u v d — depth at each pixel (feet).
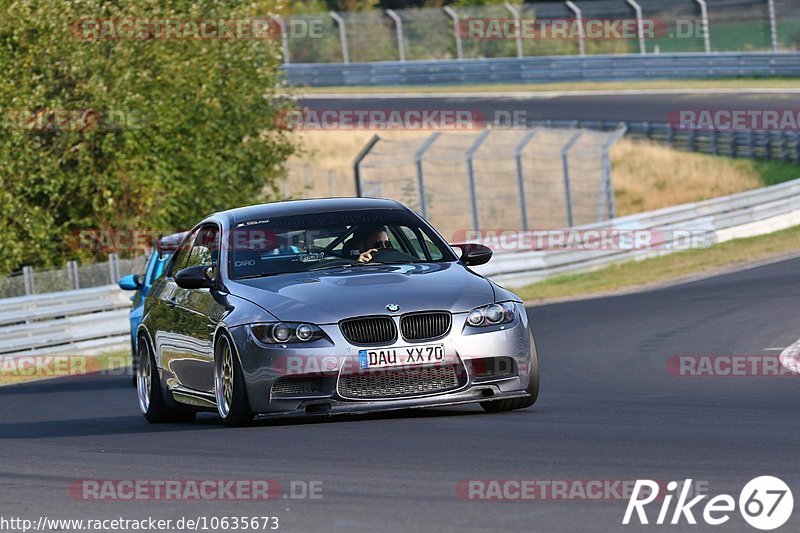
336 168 410.11
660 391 102.89
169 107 250.57
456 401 81.00
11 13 239.09
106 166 253.44
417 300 81.66
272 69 276.21
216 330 85.05
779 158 398.83
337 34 552.82
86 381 159.63
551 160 375.04
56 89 248.11
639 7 504.02
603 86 496.23
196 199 260.62
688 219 272.92
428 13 552.82
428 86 524.93
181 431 87.04
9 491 64.13
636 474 58.13
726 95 454.40
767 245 264.72
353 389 80.23
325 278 85.35
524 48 545.03
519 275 239.30
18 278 201.26
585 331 160.97
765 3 495.00
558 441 70.18
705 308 174.50
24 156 240.12
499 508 52.08
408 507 53.21
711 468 59.16
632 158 416.26
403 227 93.15
